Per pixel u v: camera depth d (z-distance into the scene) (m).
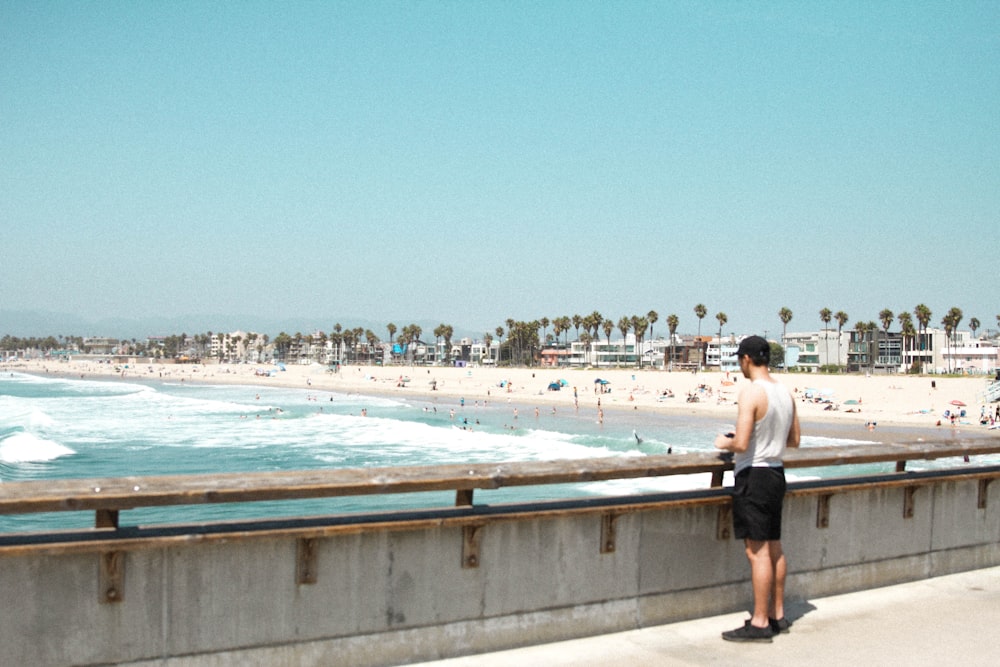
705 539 5.52
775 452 5.13
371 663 4.41
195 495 3.92
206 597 4.04
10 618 3.67
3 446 40.19
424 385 143.00
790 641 5.12
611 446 51.91
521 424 70.31
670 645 4.99
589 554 5.07
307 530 4.21
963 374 125.06
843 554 6.18
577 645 4.93
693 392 106.25
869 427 65.69
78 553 3.76
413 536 4.53
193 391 130.75
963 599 6.09
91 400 93.19
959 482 6.88
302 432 54.19
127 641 3.88
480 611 4.72
